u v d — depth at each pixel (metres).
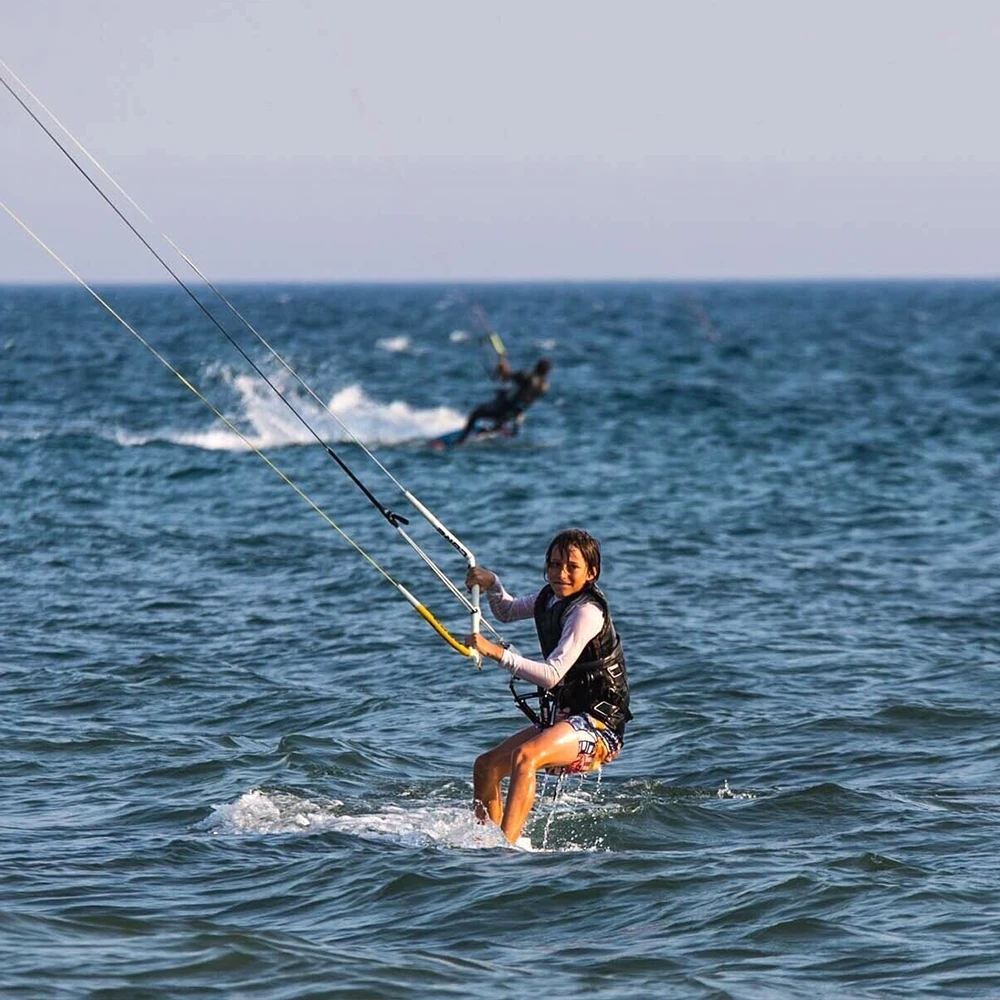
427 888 26.33
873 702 41.31
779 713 40.53
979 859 28.25
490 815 30.27
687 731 38.81
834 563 65.19
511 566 63.88
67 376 186.38
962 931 24.09
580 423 134.62
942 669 45.53
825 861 27.69
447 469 101.00
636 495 88.00
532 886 26.31
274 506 81.50
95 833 30.02
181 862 27.95
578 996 21.36
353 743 37.16
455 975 22.23
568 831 30.38
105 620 52.06
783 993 21.52
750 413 145.50
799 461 105.88
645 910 25.27
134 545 67.75
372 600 56.12
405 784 33.84
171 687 42.97
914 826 30.47
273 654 47.53
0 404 146.25
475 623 30.45
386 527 74.62
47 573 60.81
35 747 36.53
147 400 152.38
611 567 63.75
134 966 22.27
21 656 46.59
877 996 21.44
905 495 87.75
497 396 118.06
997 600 56.78
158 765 35.06
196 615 53.16
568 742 29.55
